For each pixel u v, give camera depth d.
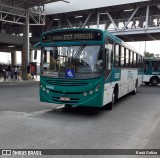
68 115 9.07
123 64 12.47
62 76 8.84
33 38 37.72
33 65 27.89
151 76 26.89
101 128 7.26
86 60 8.66
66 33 9.03
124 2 27.81
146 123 8.16
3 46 37.31
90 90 8.53
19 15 25.81
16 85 22.22
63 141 5.82
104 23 31.78
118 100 14.15
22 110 9.77
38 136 6.15
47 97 9.17
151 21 27.84
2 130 6.63
